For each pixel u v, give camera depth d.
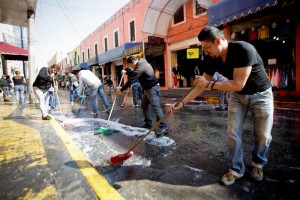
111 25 20.86
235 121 2.09
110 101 10.69
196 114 5.86
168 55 13.72
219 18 7.85
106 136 3.98
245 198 1.86
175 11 12.30
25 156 2.81
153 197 1.92
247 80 1.91
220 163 2.61
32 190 1.97
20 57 14.68
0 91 15.57
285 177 2.20
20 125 4.77
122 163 2.70
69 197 1.88
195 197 1.90
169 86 13.87
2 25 18.80
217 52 1.90
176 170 2.46
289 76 7.66
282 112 5.50
